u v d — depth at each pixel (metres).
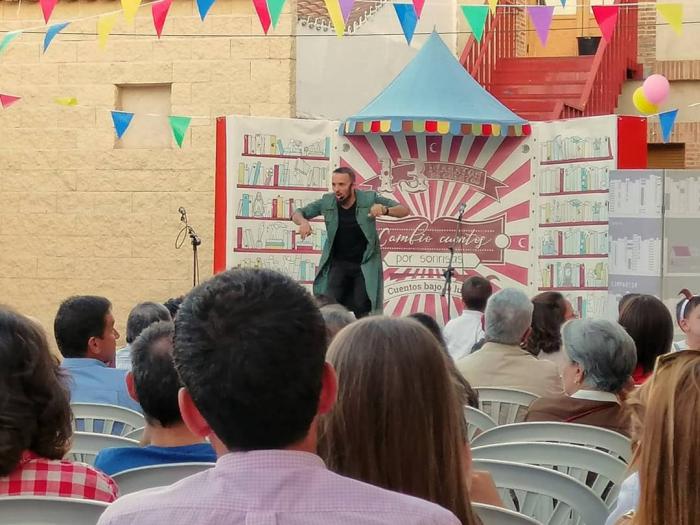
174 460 4.35
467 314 9.83
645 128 14.54
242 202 14.67
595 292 14.53
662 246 13.38
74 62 16.14
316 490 2.17
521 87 17.89
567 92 17.64
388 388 3.12
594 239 14.53
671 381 2.91
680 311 9.17
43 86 16.19
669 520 2.88
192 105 15.90
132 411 6.19
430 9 17.69
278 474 2.17
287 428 2.22
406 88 14.83
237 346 2.19
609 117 14.44
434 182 15.04
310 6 15.97
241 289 2.26
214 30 15.82
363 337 3.19
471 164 15.07
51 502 3.29
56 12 16.16
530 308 7.04
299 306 2.25
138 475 4.16
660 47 19.28
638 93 14.90
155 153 16.00
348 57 16.52
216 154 14.70
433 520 2.16
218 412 2.21
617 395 5.61
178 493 2.19
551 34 21.14
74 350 7.12
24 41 16.22
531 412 5.68
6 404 3.37
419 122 14.34
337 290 12.83
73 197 16.17
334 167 14.97
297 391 2.21
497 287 15.05
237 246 14.65
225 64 15.80
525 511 4.52
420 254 15.09
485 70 17.66
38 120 16.22
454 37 18.19
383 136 14.95
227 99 15.80
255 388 2.18
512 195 15.02
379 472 3.12
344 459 3.14
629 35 18.94
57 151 16.19
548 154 14.88
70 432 3.58
